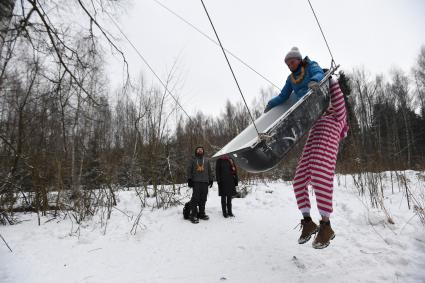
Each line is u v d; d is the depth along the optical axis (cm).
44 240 385
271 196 646
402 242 309
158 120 658
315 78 228
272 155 197
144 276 278
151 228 442
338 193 582
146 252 345
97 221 468
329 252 305
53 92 539
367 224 385
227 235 400
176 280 266
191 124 758
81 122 630
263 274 268
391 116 2025
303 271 267
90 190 538
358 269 262
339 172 749
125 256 333
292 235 376
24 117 530
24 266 301
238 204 611
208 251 339
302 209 245
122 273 286
